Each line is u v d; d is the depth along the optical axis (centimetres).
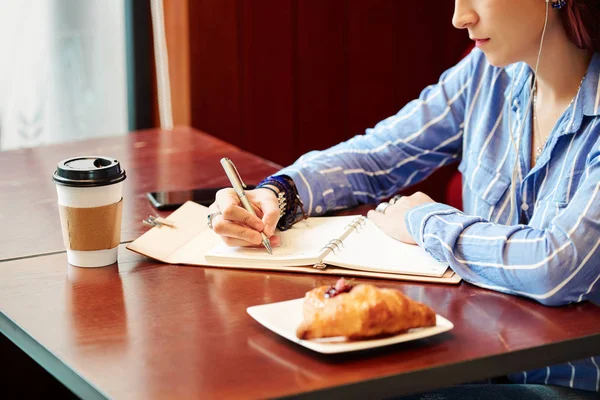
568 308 108
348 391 88
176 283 117
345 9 305
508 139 151
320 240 130
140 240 131
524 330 100
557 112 141
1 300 112
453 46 332
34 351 100
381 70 320
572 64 137
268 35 291
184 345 97
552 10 132
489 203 150
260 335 99
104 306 109
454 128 167
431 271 117
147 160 191
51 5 261
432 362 92
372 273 118
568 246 109
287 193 145
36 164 187
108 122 275
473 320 104
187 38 271
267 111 299
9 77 261
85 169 120
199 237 134
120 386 87
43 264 125
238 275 120
